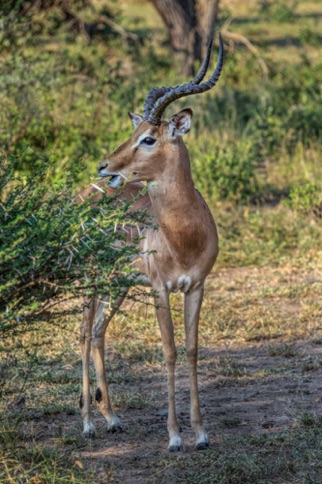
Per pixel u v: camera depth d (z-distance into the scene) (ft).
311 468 33.04
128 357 47.14
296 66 136.46
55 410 40.11
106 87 91.86
